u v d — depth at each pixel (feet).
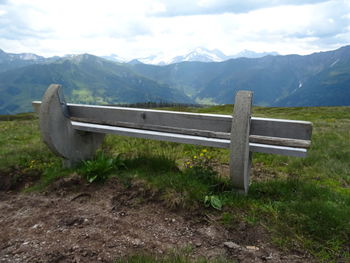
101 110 14.82
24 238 9.70
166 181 12.55
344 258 8.31
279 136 11.00
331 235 9.18
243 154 10.74
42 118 14.46
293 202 11.09
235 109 10.80
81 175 14.37
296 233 9.46
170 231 9.95
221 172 17.20
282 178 16.67
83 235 9.70
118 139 25.79
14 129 38.37
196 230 9.98
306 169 18.83
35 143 23.82
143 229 10.06
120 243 9.17
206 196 11.28
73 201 12.54
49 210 11.83
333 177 16.98
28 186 15.08
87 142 16.67
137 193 12.45
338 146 25.32
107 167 14.23
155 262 7.72
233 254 8.64
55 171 15.49
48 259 8.36
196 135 12.26
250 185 13.58
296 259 8.38
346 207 10.93
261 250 8.82
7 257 8.57
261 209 10.77
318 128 44.37
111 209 11.57
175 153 21.27
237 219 10.34
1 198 13.79
